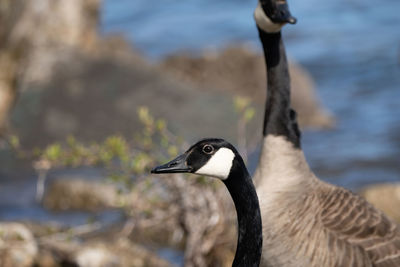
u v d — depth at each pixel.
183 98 18.86
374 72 23.91
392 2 34.19
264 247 6.92
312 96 20.14
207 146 5.27
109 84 19.00
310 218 6.75
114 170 9.82
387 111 19.83
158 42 30.39
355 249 6.58
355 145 17.34
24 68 19.25
